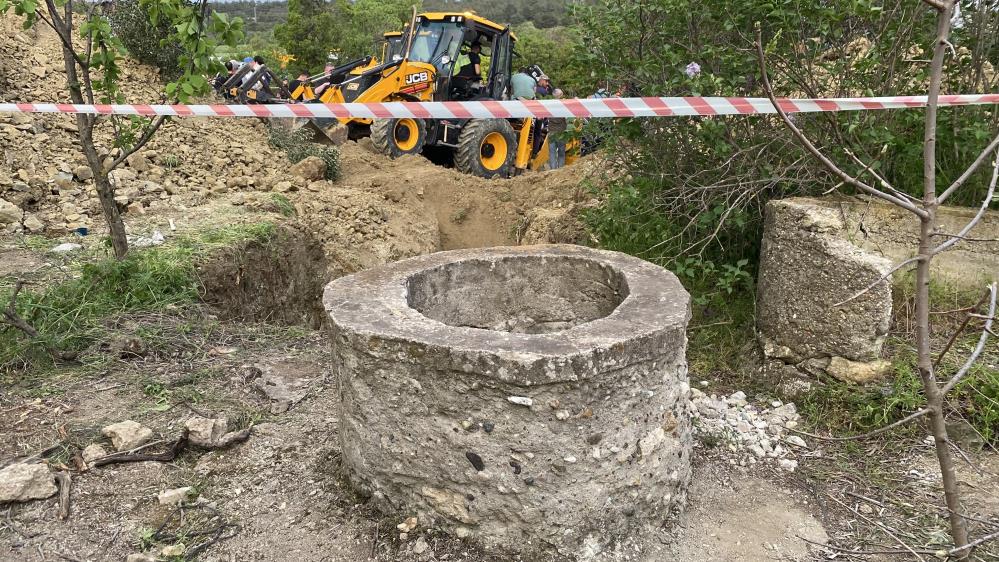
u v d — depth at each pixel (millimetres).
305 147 9172
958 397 3268
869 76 3904
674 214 4809
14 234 5477
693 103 3131
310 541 2564
